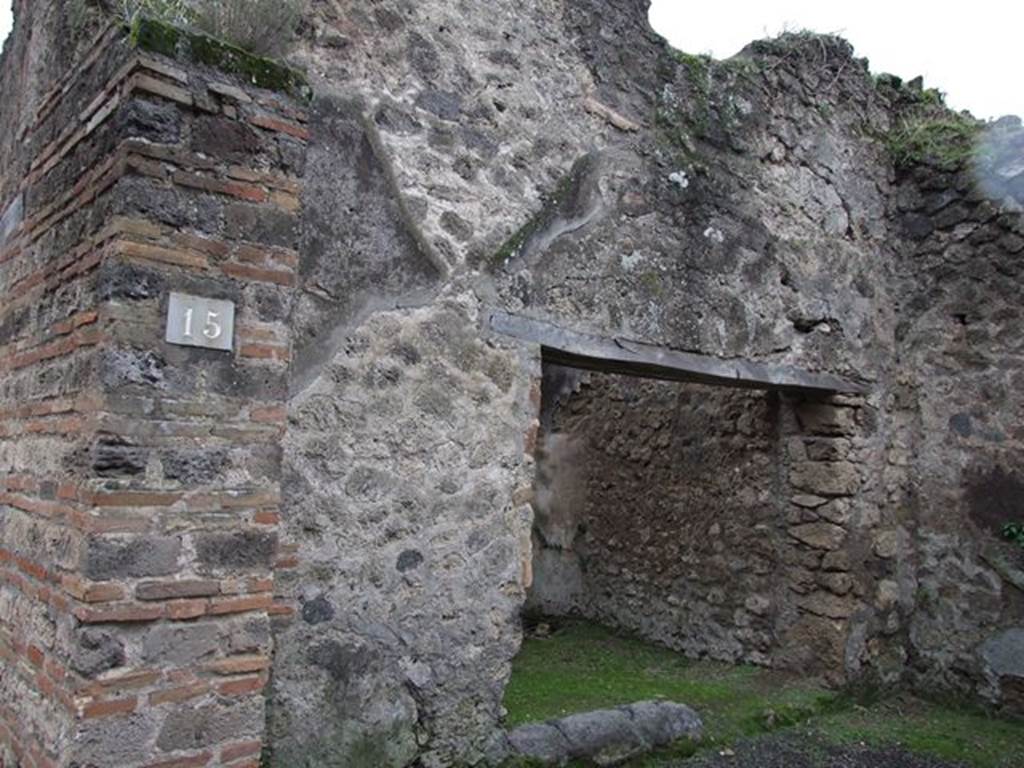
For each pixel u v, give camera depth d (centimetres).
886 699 455
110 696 200
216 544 217
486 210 337
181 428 214
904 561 475
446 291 323
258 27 254
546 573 654
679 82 408
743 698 425
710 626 517
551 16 368
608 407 620
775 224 434
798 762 366
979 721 431
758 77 440
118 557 202
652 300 382
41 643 224
